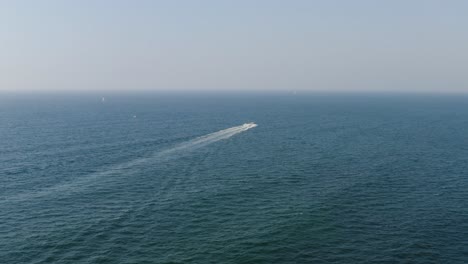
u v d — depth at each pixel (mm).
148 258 45250
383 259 45500
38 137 125812
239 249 47594
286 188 72625
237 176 81062
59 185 73062
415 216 58750
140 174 81438
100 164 89500
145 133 137375
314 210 60562
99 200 64938
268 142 122938
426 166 91062
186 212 59812
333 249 47812
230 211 60281
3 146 109562
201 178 79188
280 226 54219
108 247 47875
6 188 70812
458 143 123688
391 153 106438
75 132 137625
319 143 122312
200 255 46031
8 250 46844
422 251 47406
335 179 79000
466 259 45594
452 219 57688
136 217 57500
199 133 138750
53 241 49344
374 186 74062
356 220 56844
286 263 44469
